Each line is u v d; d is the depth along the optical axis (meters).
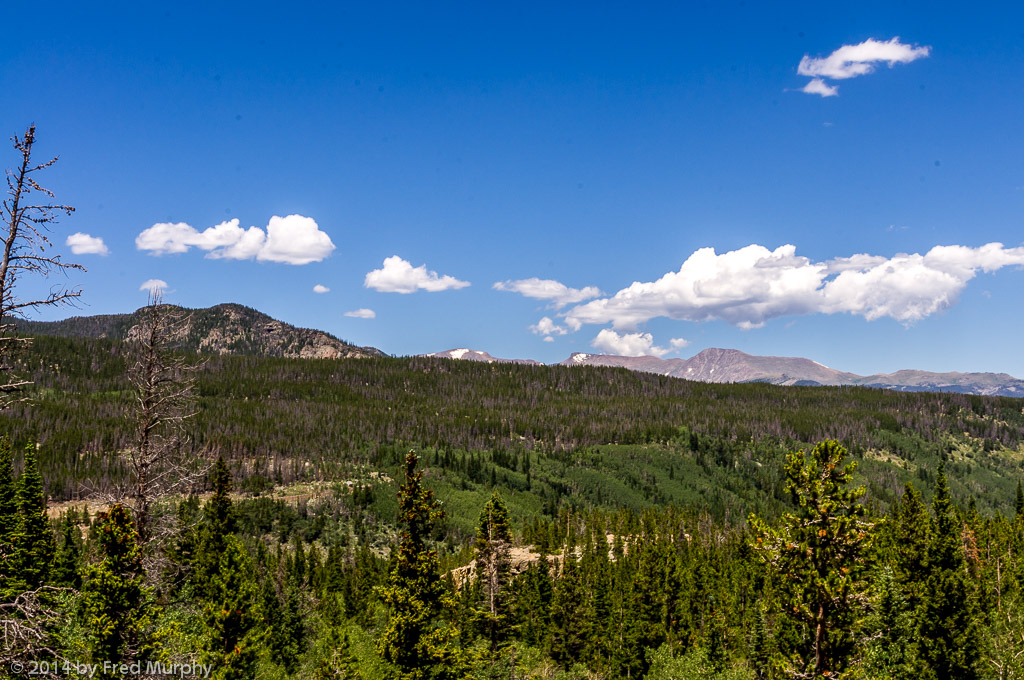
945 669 43.34
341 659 59.75
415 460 37.84
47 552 55.25
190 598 48.50
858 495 34.06
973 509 98.50
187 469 31.03
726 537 157.38
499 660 53.66
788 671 34.62
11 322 19.78
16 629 18.78
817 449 35.19
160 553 32.25
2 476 54.78
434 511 38.03
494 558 57.59
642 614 78.88
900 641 47.41
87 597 30.02
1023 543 85.44
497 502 58.22
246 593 45.34
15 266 19.56
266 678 54.84
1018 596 64.38
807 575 33.69
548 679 72.25
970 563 73.69
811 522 34.25
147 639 32.12
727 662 72.06
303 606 77.38
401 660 36.47
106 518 30.69
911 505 68.06
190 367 30.91
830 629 34.38
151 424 29.92
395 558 38.03
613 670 74.31
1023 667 43.50
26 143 19.81
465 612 61.31
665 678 72.31
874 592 35.81
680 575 83.31
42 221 19.97
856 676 33.09
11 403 19.48
